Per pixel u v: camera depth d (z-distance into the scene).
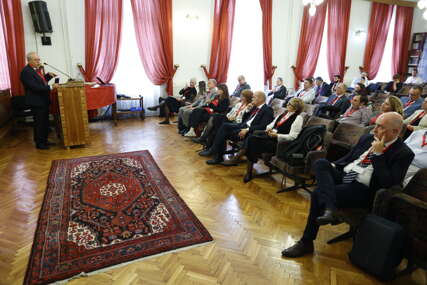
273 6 7.29
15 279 1.67
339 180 2.07
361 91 5.29
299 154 2.64
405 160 1.76
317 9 7.63
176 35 6.62
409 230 1.65
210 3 6.71
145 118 6.61
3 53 5.20
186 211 2.50
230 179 3.26
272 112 3.46
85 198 2.66
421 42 8.90
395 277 1.73
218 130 3.71
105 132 5.23
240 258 1.91
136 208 2.51
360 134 2.91
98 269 1.76
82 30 5.79
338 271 1.82
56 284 1.64
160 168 3.52
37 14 5.16
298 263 1.88
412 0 8.56
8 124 5.05
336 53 8.26
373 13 8.43
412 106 3.87
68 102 4.04
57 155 3.90
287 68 7.87
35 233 2.12
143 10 6.12
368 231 1.74
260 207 2.63
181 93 6.21
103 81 5.94
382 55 8.92
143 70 6.49
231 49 7.20
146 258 1.87
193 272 1.76
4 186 2.92
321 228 2.32
